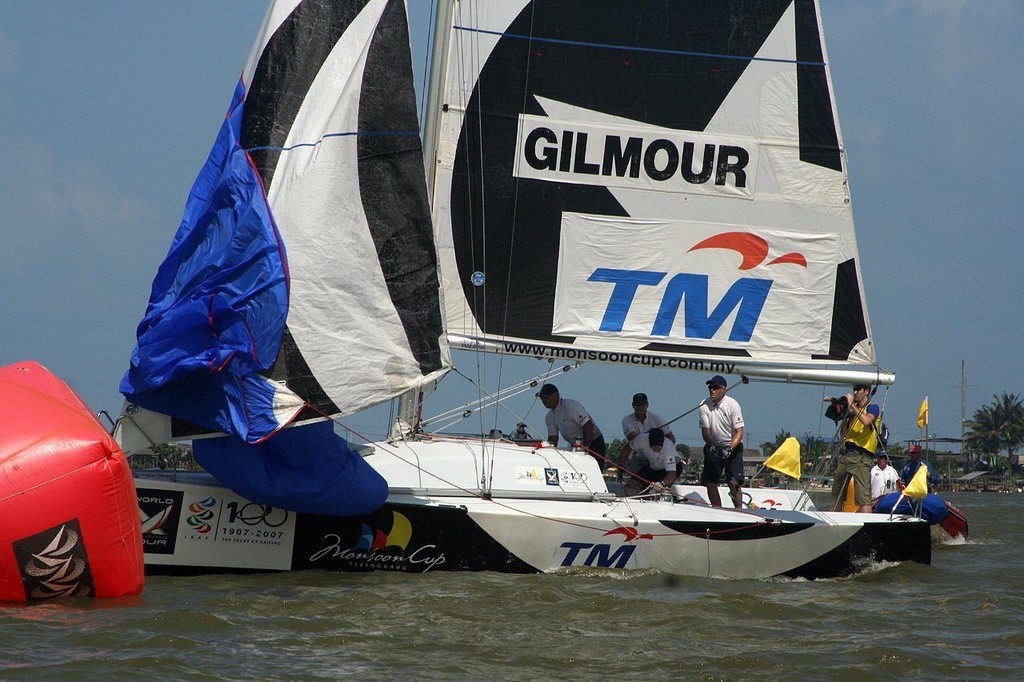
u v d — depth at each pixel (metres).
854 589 33.75
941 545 50.97
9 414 26.08
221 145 31.59
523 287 38.06
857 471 41.62
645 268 38.97
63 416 26.45
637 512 33.97
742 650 25.38
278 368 29.58
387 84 31.75
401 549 31.59
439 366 31.64
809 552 35.12
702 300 39.34
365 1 32.03
